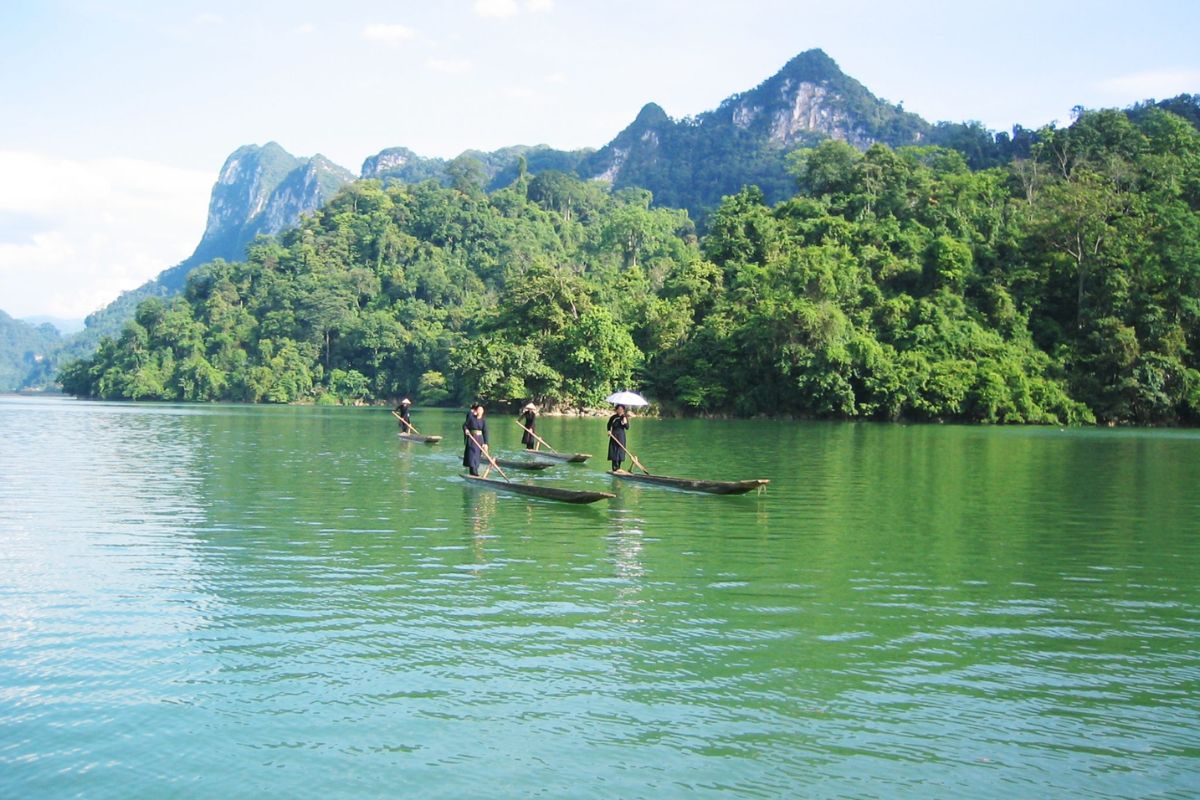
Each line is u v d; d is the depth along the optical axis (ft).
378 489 84.79
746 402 287.07
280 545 56.95
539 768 26.45
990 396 259.19
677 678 33.63
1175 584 49.52
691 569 51.29
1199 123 493.77
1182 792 25.55
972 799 25.05
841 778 26.13
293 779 25.79
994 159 555.28
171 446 136.56
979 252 315.17
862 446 156.35
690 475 103.65
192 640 37.47
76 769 26.32
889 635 39.27
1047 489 92.27
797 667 35.01
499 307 332.19
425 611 41.91
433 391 396.57
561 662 35.14
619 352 285.43
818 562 53.78
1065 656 36.88
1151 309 275.18
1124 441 180.14
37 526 63.26
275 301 497.05
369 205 631.97
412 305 492.95
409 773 26.14
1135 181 335.88
